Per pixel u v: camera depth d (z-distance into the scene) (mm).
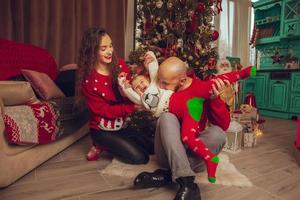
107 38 1396
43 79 1789
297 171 1453
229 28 3859
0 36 2242
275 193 1165
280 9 3932
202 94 1080
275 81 3637
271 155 1756
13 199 1067
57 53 2510
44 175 1334
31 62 2008
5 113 1137
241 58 4074
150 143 1606
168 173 1188
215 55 2338
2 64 1763
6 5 2229
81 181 1262
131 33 3170
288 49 3830
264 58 4180
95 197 1096
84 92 1441
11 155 1178
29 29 2379
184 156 1020
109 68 1437
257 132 2055
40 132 1301
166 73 1120
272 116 3713
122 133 1554
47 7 2432
